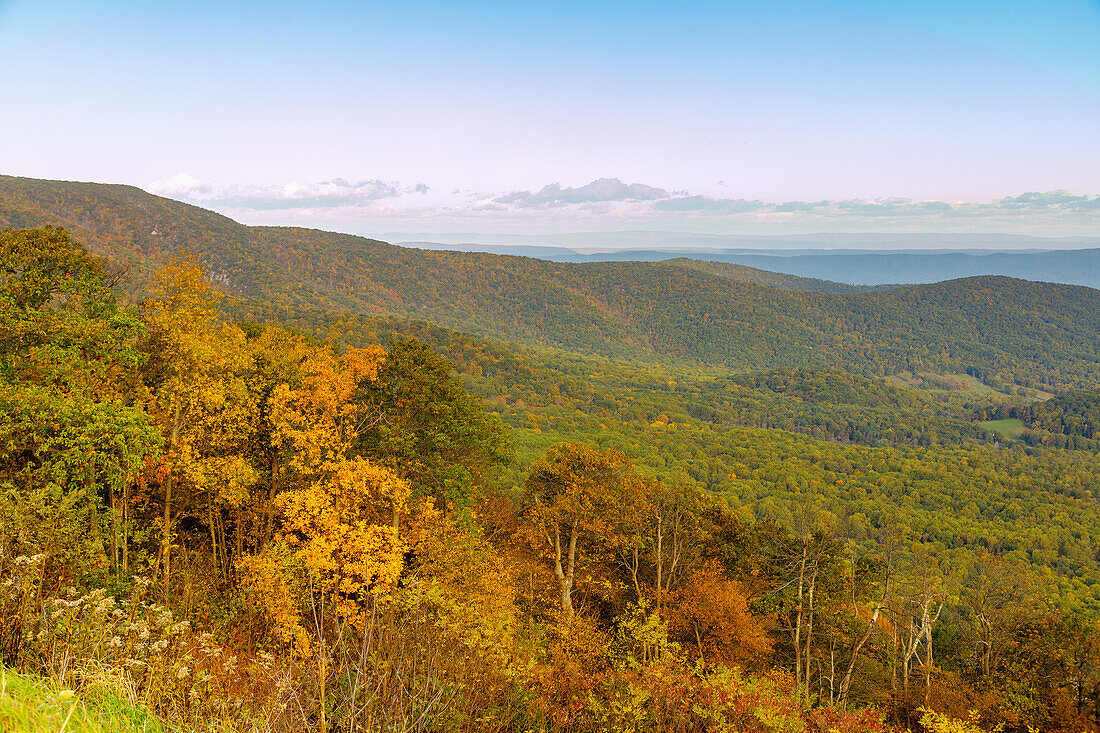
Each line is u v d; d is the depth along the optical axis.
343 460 14.19
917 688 21.41
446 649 8.77
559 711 10.31
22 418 11.36
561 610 18.94
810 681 21.97
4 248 13.43
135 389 15.23
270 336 19.59
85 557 9.81
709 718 10.71
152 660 5.37
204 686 5.40
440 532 15.60
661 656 15.08
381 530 12.60
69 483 12.02
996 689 21.98
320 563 11.24
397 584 12.14
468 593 14.23
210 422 14.30
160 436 12.79
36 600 5.77
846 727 11.71
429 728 6.29
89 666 4.59
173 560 14.15
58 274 14.28
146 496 15.67
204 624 11.08
